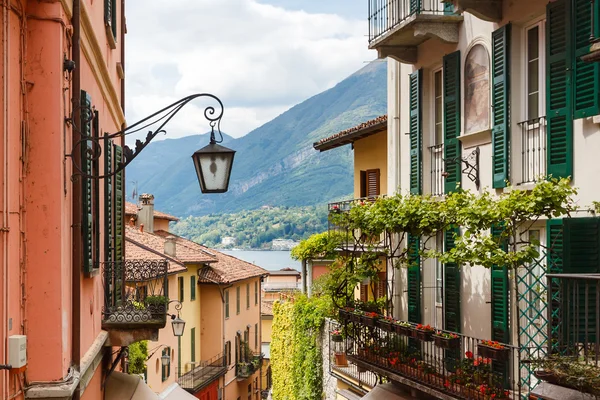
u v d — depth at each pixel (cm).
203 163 948
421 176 1628
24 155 784
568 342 870
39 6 789
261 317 5978
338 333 2047
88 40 1057
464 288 1436
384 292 2033
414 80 1648
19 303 771
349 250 1966
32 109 793
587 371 790
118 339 1263
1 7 706
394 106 1789
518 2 1237
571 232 1044
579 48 1067
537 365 904
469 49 1420
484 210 1142
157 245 4075
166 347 3609
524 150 1249
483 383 1221
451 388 1284
